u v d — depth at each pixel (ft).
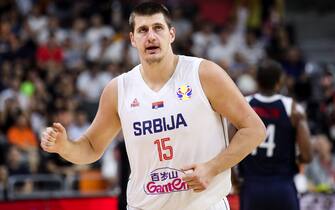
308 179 71.97
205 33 112.57
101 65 98.07
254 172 43.73
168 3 125.39
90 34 105.29
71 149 29.58
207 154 29.19
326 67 112.78
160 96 29.30
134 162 30.09
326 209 59.72
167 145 29.22
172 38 30.12
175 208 29.71
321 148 74.18
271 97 44.06
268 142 43.52
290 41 121.90
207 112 29.09
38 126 80.53
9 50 95.96
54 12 112.37
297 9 139.13
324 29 134.72
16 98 81.10
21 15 107.34
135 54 100.48
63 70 94.07
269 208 43.27
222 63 98.32
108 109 30.78
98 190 70.74
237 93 28.84
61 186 69.67
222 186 29.53
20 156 69.51
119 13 112.47
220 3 135.95
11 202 56.44
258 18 129.90
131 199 30.68
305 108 96.37
